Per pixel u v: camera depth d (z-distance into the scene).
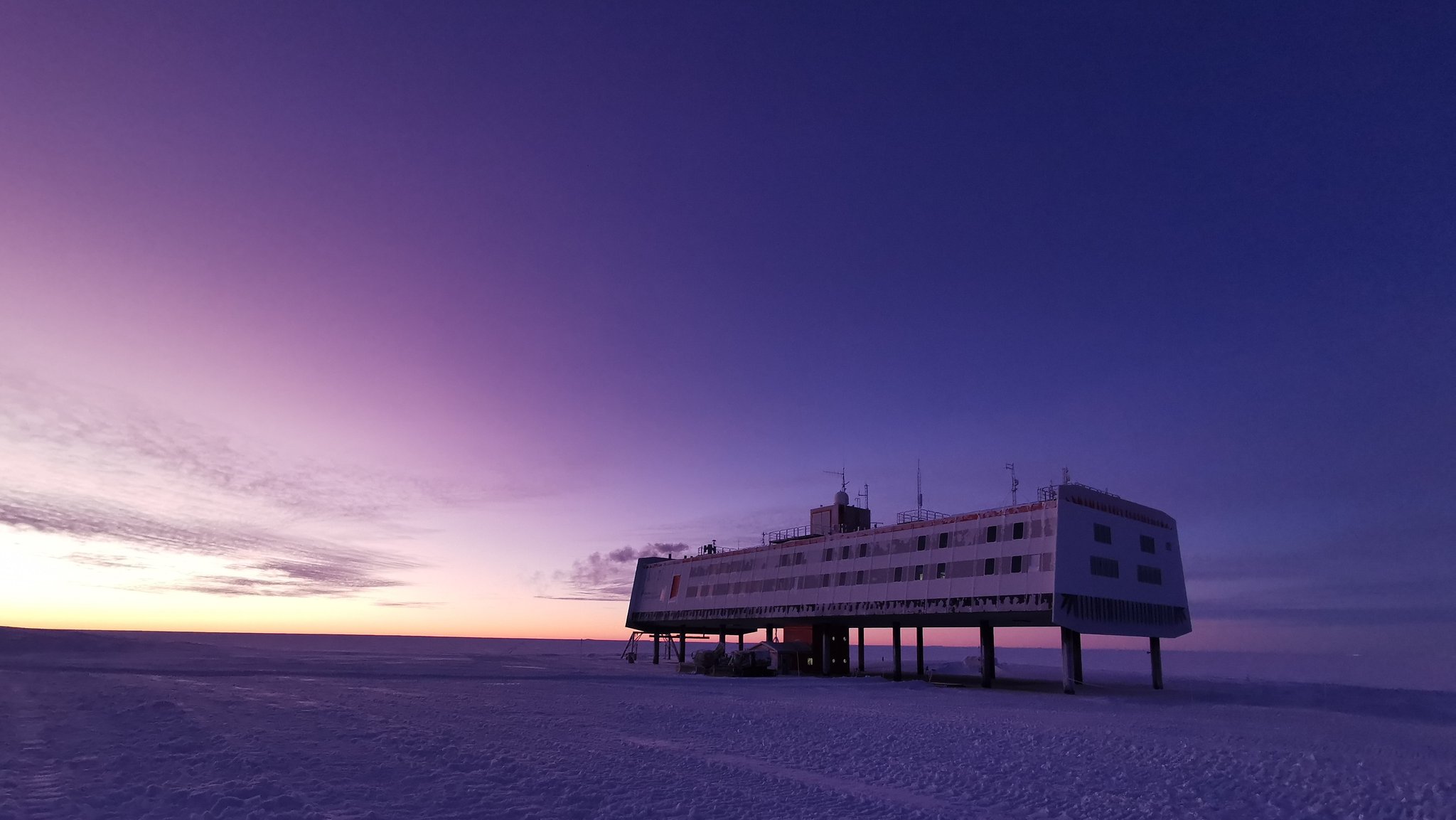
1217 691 82.69
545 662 134.62
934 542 79.50
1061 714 51.47
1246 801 24.55
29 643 158.62
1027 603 69.50
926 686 79.56
